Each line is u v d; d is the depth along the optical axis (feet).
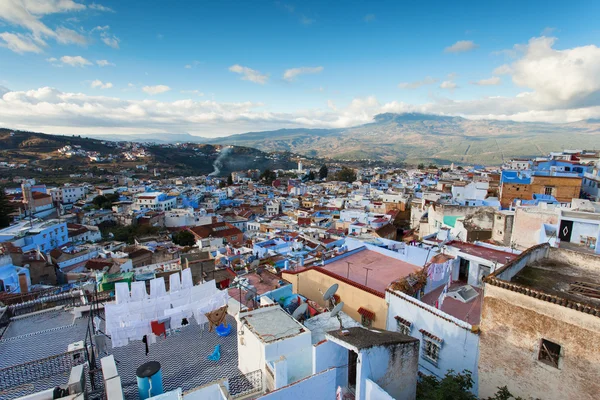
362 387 36.27
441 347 50.39
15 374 37.09
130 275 122.83
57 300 62.03
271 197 451.12
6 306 57.72
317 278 77.97
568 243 82.79
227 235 254.68
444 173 438.40
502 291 42.63
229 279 102.22
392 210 262.67
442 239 99.50
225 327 53.57
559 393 38.55
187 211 342.44
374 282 72.49
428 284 66.69
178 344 50.24
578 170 229.45
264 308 48.52
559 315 37.86
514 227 98.99
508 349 42.55
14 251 151.02
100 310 57.98
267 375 38.65
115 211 351.25
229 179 636.89
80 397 29.86
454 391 40.45
